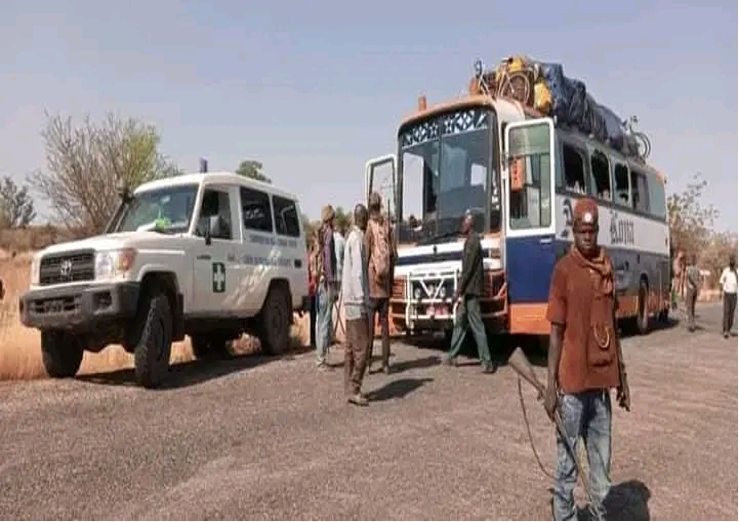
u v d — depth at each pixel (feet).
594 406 16.08
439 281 38.91
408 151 42.11
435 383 32.24
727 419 17.60
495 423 24.97
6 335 41.04
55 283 32.01
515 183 37.68
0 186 95.61
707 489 16.84
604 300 15.97
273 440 23.15
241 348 46.24
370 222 34.86
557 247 37.14
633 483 18.25
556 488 16.06
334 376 34.42
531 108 41.86
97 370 38.88
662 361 32.71
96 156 90.43
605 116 50.31
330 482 18.88
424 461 20.67
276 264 42.55
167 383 33.42
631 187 54.03
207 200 37.73
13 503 17.90
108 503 17.80
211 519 16.51
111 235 33.68
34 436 24.06
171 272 33.45
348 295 28.48
